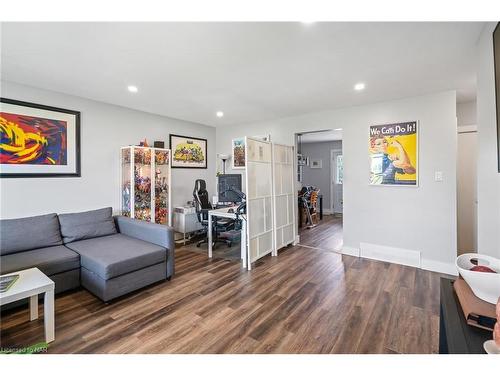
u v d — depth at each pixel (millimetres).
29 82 2822
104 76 2664
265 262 3533
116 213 3768
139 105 3773
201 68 2473
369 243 3688
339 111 3924
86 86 2961
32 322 2055
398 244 3469
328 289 2660
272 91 3127
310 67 2449
